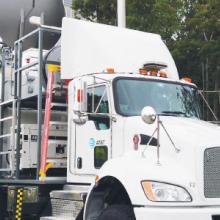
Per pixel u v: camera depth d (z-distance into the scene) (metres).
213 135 7.49
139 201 6.86
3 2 12.77
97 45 9.48
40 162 9.77
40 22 10.16
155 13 19.02
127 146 8.12
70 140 9.23
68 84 9.60
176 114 8.91
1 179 10.83
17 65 10.78
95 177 7.83
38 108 9.89
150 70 9.48
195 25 19.98
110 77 8.62
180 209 6.67
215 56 19.47
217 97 17.91
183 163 7.21
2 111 11.33
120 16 14.52
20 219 10.23
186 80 9.66
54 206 9.07
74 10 20.05
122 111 8.39
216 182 7.02
